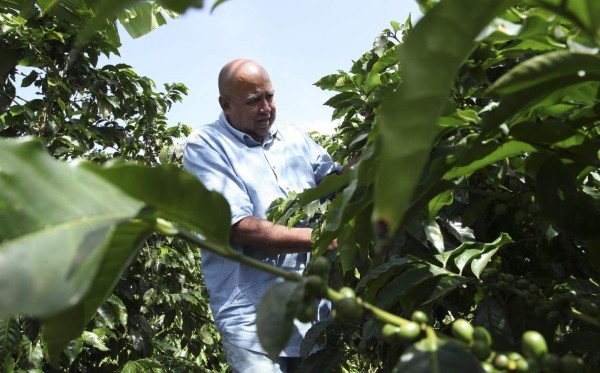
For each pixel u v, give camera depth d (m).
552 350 1.06
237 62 2.45
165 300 4.12
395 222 0.46
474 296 1.37
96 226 0.51
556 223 0.98
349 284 1.73
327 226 0.97
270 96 2.49
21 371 2.48
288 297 0.60
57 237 0.48
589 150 0.97
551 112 1.01
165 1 0.67
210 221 0.61
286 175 2.48
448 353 0.61
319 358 1.63
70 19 3.14
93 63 3.92
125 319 3.01
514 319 1.12
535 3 0.61
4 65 3.43
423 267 1.17
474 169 1.03
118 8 0.60
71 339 0.71
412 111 0.48
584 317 1.00
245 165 2.38
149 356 3.74
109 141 4.13
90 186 0.54
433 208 1.19
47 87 3.77
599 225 0.96
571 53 0.69
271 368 2.19
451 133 1.31
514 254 1.62
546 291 1.21
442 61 0.50
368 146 1.01
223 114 2.52
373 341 1.68
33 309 0.43
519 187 1.27
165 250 3.99
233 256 0.63
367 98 2.09
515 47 0.93
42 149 0.52
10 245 0.46
